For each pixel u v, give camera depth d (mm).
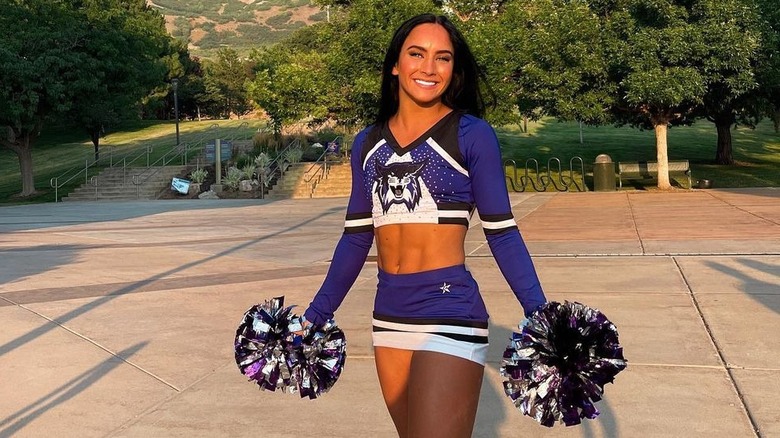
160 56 65938
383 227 2230
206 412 4012
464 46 2307
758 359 4648
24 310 6703
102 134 51500
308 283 8016
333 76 24922
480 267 8633
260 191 28109
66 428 3822
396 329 2174
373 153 2279
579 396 1878
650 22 21500
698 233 10922
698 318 5746
